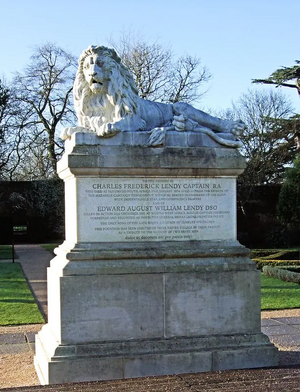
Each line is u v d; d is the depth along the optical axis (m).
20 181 32.84
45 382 5.57
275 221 30.62
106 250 5.83
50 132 30.59
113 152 5.89
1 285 13.94
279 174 32.88
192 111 6.54
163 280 5.89
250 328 6.09
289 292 12.46
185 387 5.06
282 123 31.75
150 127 6.36
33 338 7.95
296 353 6.71
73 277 5.66
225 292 6.05
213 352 5.80
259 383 5.18
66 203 6.50
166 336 5.88
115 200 5.95
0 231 20.66
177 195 6.13
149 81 26.81
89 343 5.68
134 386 5.11
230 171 6.23
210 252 6.08
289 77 32.28
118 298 5.77
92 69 6.11
